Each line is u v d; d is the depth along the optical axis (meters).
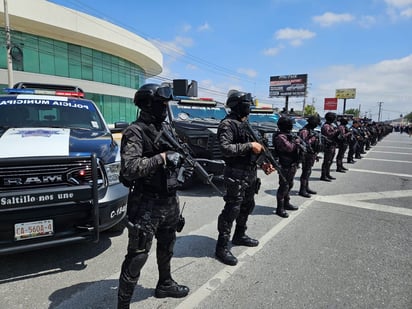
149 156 2.06
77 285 2.67
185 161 2.25
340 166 9.44
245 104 3.15
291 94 50.91
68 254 3.24
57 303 2.40
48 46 25.28
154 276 2.87
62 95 4.75
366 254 3.43
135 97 2.11
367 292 2.66
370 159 12.77
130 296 2.15
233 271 2.99
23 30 23.52
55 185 2.62
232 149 2.96
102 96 30.55
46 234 2.58
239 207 3.17
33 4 22.88
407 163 11.48
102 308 2.36
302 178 6.16
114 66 32.50
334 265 3.15
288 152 4.65
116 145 3.60
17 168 2.50
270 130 8.27
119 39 29.95
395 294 2.63
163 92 2.02
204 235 3.91
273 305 2.44
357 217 4.79
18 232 2.48
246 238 3.63
